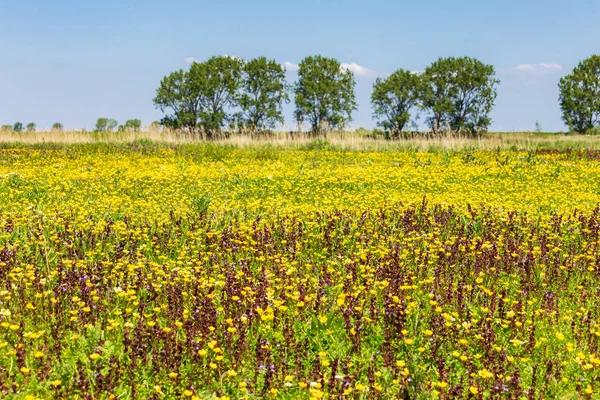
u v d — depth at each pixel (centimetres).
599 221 941
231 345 492
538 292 654
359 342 505
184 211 999
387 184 1409
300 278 670
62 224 877
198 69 5931
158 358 467
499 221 968
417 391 422
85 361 454
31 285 611
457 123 6197
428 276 684
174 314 544
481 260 738
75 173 1483
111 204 1070
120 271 686
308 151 2525
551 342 533
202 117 5878
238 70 6084
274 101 6153
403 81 6244
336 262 716
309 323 542
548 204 1141
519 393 438
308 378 450
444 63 6216
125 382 445
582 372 480
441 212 1008
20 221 890
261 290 581
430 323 542
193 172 1546
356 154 2358
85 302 559
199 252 771
